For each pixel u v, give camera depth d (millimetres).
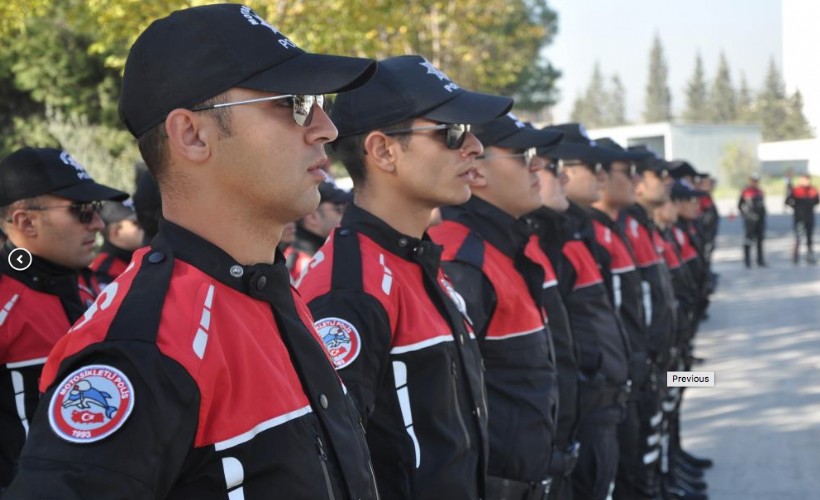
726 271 19734
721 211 37438
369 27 10570
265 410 1636
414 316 2557
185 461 1552
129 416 1459
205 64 1684
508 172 3572
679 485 6098
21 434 3514
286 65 1703
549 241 4156
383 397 2496
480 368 2760
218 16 1720
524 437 3324
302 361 1768
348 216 2768
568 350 3975
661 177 7051
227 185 1713
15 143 17406
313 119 1764
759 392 8500
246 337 1667
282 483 1624
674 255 8031
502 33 22094
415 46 15781
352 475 1759
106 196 3820
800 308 13594
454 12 15453
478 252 3402
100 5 9211
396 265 2635
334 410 1804
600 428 4469
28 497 1404
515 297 3389
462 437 2555
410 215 2791
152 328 1546
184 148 1696
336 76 1682
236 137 1688
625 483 5141
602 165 5363
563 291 4543
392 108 2752
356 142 2783
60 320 3693
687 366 7453
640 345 5367
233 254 1746
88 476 1415
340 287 2492
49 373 1581
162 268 1668
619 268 5379
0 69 17500
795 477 6266
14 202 3680
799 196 20438
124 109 1771
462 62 17094
